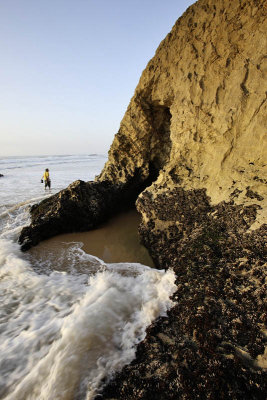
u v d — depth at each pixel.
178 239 4.92
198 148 6.05
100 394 2.29
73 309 3.57
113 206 8.81
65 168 32.41
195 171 6.00
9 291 4.18
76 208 7.32
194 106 5.98
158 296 3.47
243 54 4.79
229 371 2.19
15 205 10.13
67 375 2.47
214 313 2.79
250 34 4.64
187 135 6.31
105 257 5.52
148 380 2.31
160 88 7.42
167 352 2.55
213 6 5.56
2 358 2.79
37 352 2.85
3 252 5.78
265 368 2.13
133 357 2.61
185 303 3.11
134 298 3.55
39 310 3.64
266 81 4.27
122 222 7.98
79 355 2.66
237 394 2.02
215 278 3.32
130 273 4.61
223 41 5.23
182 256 4.21
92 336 2.88
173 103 6.93
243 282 3.07
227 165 5.09
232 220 4.22
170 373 2.32
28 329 3.24
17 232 7.11
